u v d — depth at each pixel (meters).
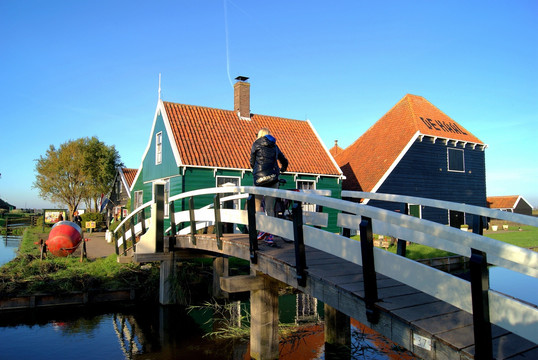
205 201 14.50
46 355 6.63
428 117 22.86
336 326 6.41
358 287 3.62
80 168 36.72
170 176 15.20
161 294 9.55
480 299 2.38
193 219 7.44
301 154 17.80
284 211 5.98
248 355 6.55
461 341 2.62
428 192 21.27
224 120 17.19
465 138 22.89
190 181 14.36
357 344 6.60
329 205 3.56
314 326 7.70
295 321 8.04
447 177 22.16
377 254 3.27
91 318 8.83
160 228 8.77
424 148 21.34
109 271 11.38
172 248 8.91
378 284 4.00
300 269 4.23
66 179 37.31
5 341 7.35
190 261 11.89
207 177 14.70
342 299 3.63
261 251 5.31
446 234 2.49
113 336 7.61
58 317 8.90
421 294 3.62
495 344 2.74
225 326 8.13
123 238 10.59
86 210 39.38
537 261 1.94
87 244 19.11
